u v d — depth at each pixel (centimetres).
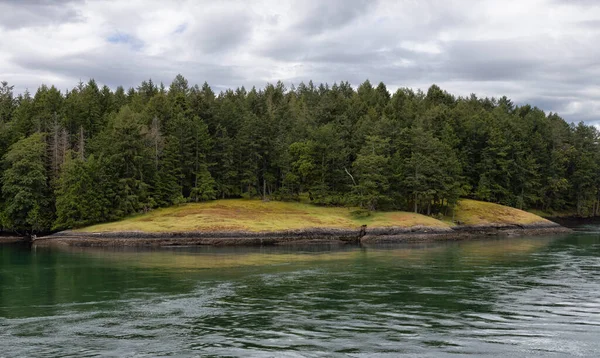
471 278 3856
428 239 7950
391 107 14825
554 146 13725
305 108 15375
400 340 2173
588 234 8975
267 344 2127
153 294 3256
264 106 15300
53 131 9625
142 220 8231
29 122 10425
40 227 8581
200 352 2027
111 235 7419
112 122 10594
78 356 1984
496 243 7275
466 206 10369
